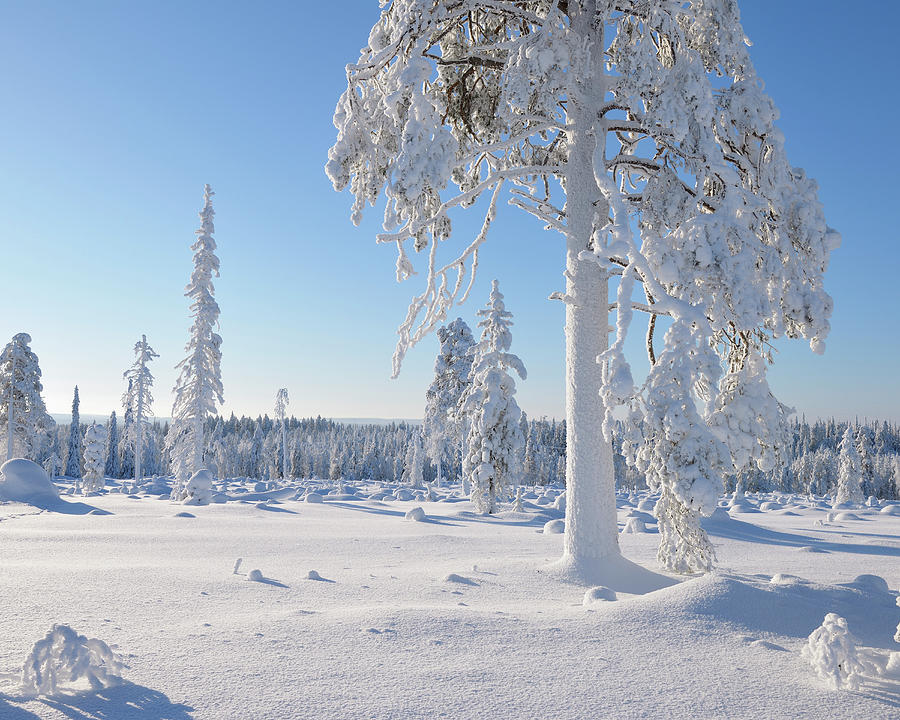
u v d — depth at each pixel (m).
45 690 4.02
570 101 10.99
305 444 130.38
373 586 8.09
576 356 10.47
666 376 9.02
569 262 10.83
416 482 59.41
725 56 10.12
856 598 7.09
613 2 10.43
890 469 105.88
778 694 4.31
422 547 12.65
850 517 27.94
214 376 33.34
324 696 4.05
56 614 6.09
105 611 6.29
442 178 9.82
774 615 6.26
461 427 38.09
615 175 12.64
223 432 147.00
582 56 10.27
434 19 10.17
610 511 10.05
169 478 64.31
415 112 9.79
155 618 6.05
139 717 3.63
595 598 7.30
